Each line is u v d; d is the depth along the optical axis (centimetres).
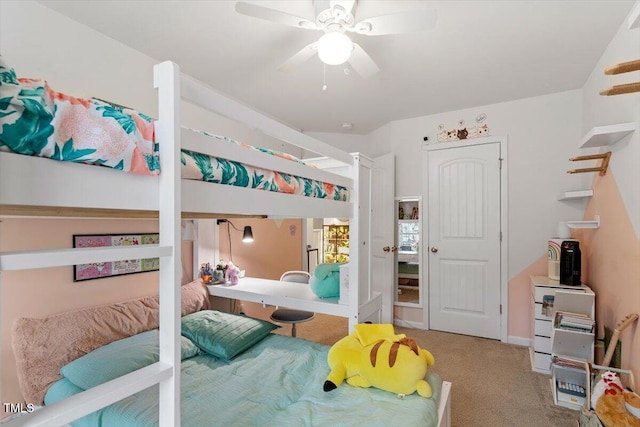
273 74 277
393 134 404
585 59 253
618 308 211
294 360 189
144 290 237
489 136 349
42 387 161
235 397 151
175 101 91
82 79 204
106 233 213
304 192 167
